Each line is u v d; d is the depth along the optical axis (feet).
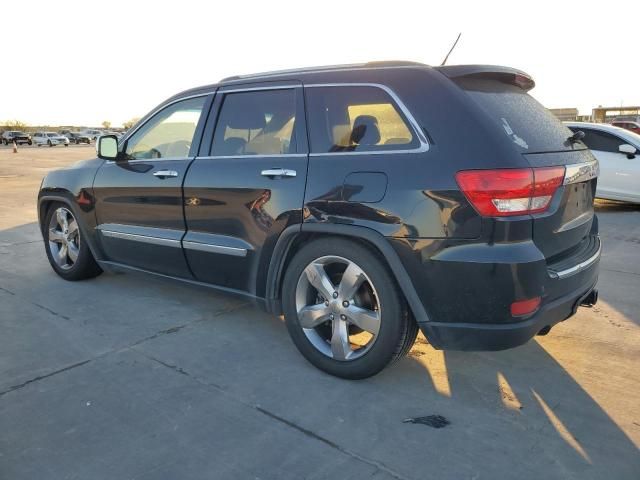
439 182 8.95
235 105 12.48
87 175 15.74
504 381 10.66
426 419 9.27
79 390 10.21
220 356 11.76
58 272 17.47
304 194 10.54
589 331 13.26
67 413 9.40
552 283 9.12
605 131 32.35
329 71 11.02
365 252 9.92
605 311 14.71
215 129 12.77
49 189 16.94
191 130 13.42
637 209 32.55
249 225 11.59
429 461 8.11
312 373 10.97
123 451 8.33
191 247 12.83
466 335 9.12
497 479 7.72
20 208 34.53
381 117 9.96
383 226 9.45
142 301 15.35
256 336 12.89
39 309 14.65
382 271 9.77
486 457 8.22
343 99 10.57
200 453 8.29
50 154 120.37
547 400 9.93
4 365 11.23
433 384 10.52
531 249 8.73
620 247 22.45
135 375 10.83
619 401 9.89
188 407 9.62
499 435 8.80
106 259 15.89
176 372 10.98
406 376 10.85
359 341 12.25
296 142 11.07
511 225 8.59
